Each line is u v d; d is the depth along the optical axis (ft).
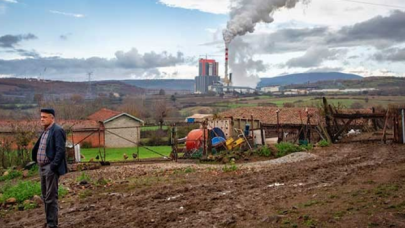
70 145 80.94
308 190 34.19
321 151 79.41
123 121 161.89
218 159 71.41
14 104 204.44
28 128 84.64
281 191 34.78
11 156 71.10
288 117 145.38
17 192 36.65
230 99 336.29
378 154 68.90
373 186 33.22
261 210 27.27
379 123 138.21
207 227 23.98
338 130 101.91
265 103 286.66
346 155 69.67
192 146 89.35
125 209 30.30
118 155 107.14
